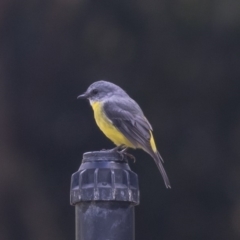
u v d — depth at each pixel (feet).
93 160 15.74
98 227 15.35
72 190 15.65
